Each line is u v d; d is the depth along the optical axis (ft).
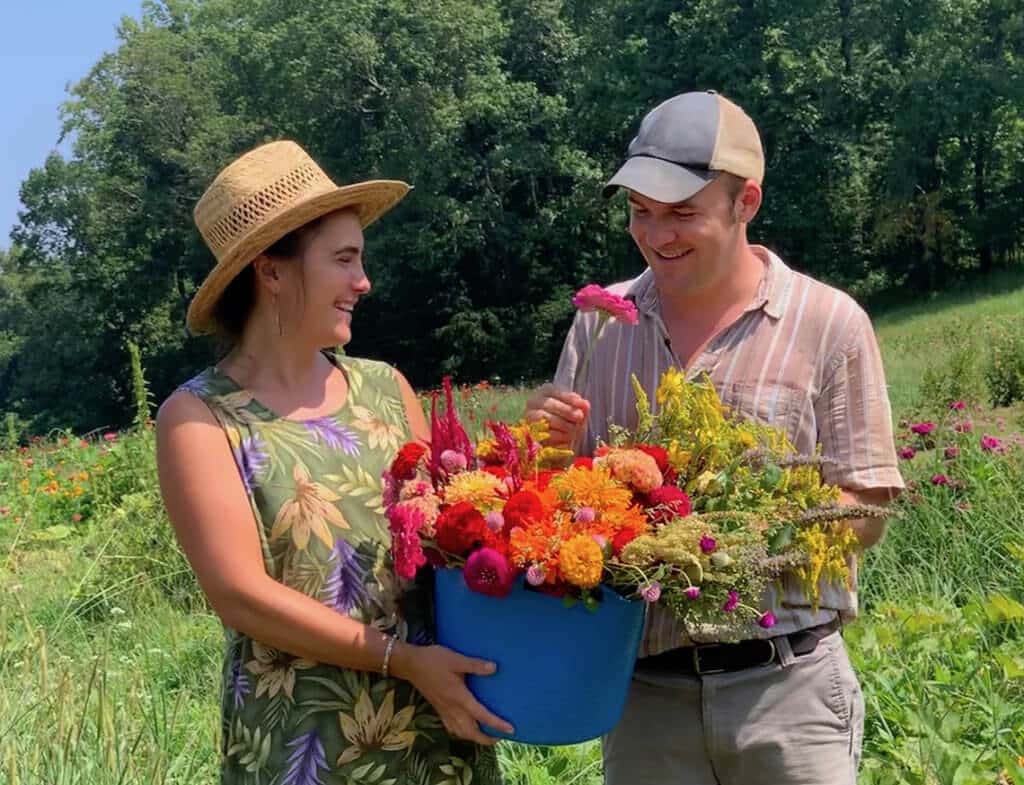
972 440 22.58
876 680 13.17
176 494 7.13
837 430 8.14
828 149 109.81
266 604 6.93
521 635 6.84
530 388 83.87
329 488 7.40
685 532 6.46
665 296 8.61
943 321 80.12
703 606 6.70
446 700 7.05
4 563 25.25
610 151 121.29
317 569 7.24
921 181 116.47
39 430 141.59
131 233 137.18
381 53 114.32
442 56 116.67
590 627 6.79
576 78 115.34
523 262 121.60
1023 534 18.43
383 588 7.43
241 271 7.52
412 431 8.23
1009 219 112.27
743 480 7.03
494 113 113.09
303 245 7.38
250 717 7.32
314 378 7.77
